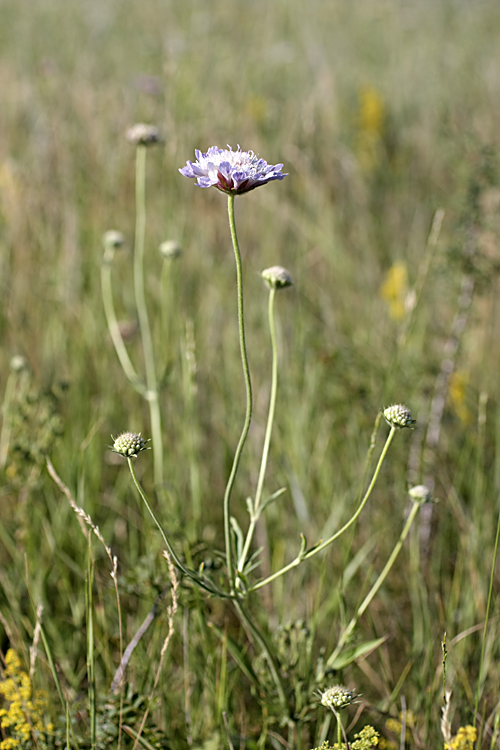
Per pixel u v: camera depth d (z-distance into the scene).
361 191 5.85
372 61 8.55
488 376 4.07
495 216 3.88
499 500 3.04
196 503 3.04
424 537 3.20
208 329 4.28
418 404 3.55
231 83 6.64
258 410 3.69
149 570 2.39
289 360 3.96
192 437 3.15
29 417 3.09
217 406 3.87
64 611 2.87
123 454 1.72
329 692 1.76
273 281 2.08
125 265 4.79
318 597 2.32
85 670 2.55
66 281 4.55
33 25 8.27
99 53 7.49
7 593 2.59
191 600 2.36
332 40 8.86
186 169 1.74
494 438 3.58
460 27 9.76
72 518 3.09
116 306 4.52
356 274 5.10
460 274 3.70
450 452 3.62
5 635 2.59
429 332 4.32
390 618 2.82
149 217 5.22
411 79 7.97
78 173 5.44
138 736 2.01
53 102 6.00
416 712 2.38
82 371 3.99
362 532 3.20
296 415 3.57
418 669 2.57
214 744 2.24
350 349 3.83
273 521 3.19
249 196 5.44
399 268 4.54
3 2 9.08
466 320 3.80
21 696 2.06
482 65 8.22
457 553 3.11
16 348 4.10
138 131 3.19
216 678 2.36
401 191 6.19
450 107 6.88
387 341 4.27
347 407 3.67
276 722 2.27
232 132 5.79
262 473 2.08
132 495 3.41
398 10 10.12
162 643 2.54
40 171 5.32
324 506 3.31
